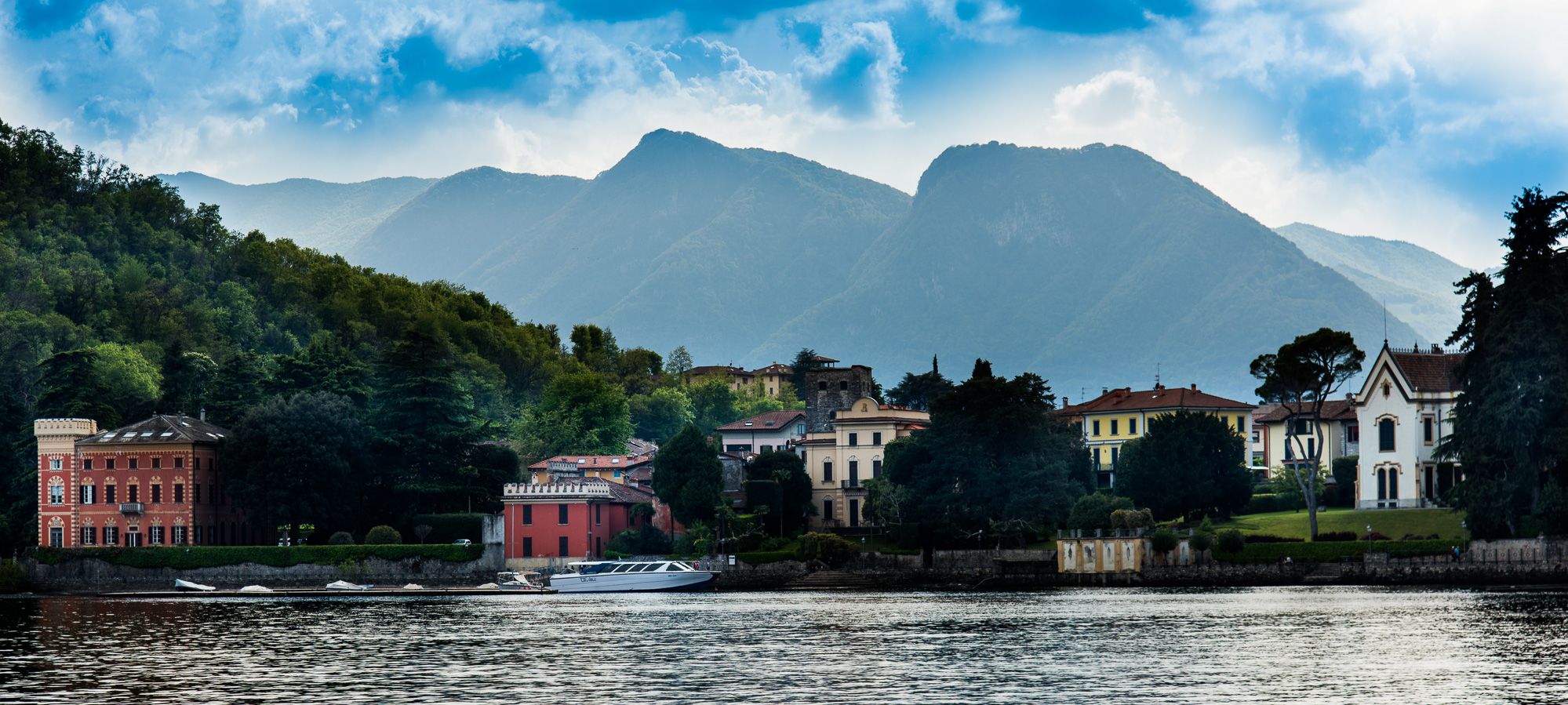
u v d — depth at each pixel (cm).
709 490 16212
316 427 15750
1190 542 14638
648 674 7950
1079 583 14962
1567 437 12544
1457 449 13662
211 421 17662
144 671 8188
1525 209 13288
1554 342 12800
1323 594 12875
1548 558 12812
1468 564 13312
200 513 15925
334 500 15875
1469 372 13500
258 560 15388
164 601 13900
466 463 16888
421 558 15488
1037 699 7019
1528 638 9069
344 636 10150
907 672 7975
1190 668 8000
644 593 14962
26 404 18812
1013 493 15262
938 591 14612
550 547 16388
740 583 15625
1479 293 13662
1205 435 15762
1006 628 10269
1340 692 7131
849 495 18862
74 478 16050
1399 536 14162
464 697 7188
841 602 13150
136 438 15975
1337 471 16612
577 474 18625
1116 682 7519
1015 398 15862
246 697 7219
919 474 15838
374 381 18275
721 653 8900
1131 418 19738
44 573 15475
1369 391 15575
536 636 10069
